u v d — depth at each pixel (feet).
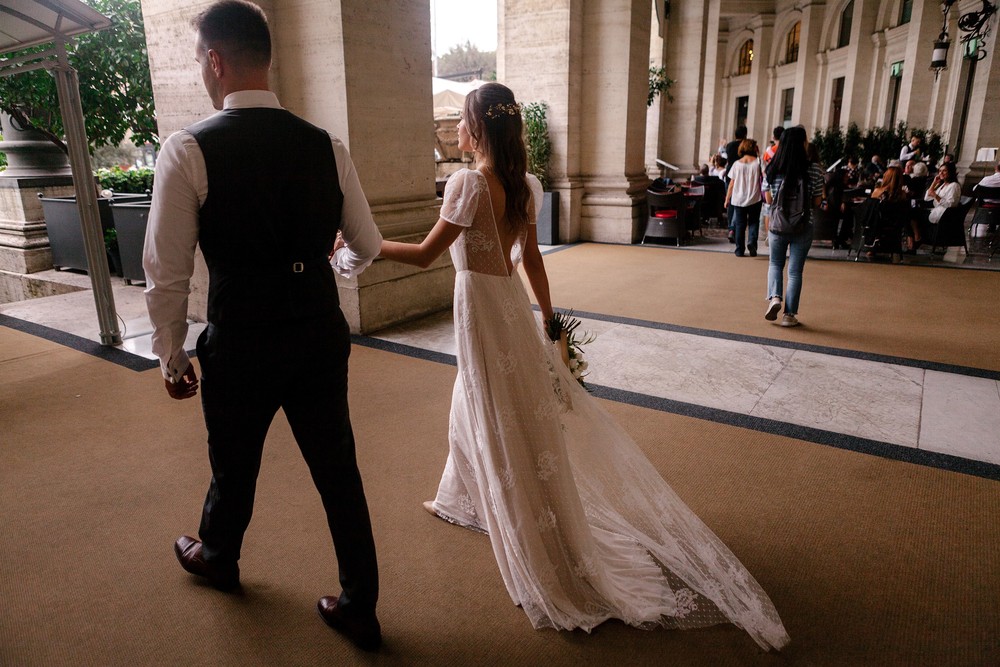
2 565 7.55
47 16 13.98
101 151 57.93
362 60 15.74
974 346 15.47
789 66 94.22
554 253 29.43
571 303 19.97
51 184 27.50
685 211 31.81
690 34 44.34
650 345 15.74
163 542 7.99
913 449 10.27
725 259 27.73
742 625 6.34
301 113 16.47
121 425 11.35
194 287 17.98
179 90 16.85
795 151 16.10
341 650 6.27
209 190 4.86
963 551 7.68
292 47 16.05
